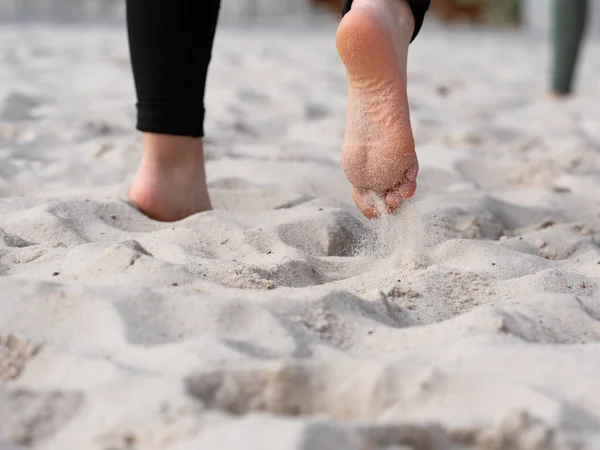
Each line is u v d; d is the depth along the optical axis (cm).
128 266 148
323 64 594
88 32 780
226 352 116
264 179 244
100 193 212
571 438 97
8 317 127
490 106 437
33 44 628
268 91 447
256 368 108
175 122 192
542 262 174
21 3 1062
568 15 455
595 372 116
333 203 214
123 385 105
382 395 106
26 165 249
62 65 496
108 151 271
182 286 143
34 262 158
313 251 185
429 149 303
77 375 112
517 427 97
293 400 107
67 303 130
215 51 661
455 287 155
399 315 144
